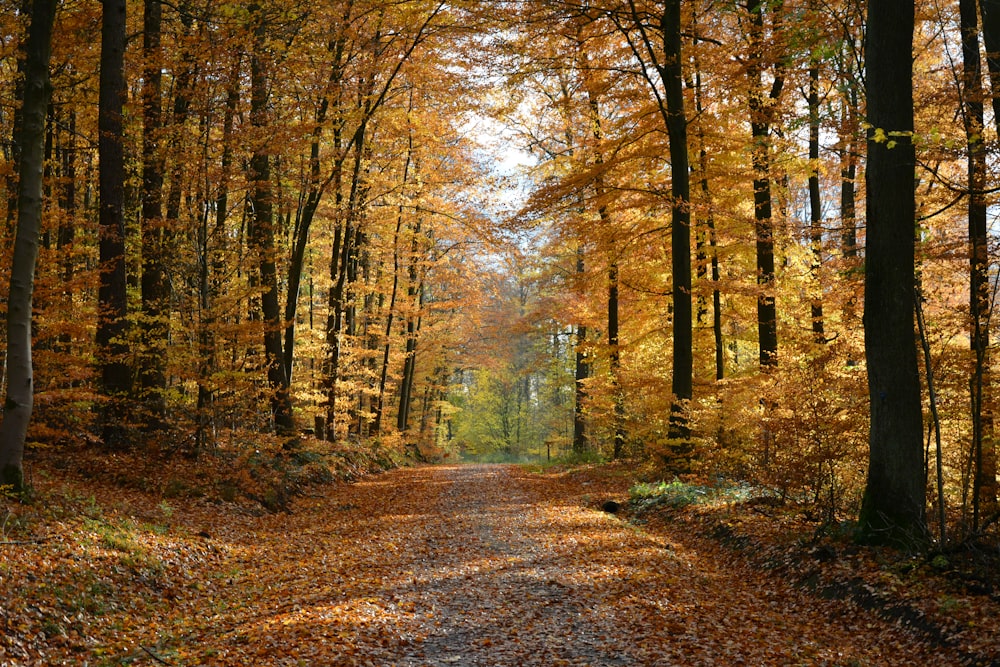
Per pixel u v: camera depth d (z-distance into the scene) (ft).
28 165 31.07
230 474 45.09
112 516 31.96
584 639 21.98
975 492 27.43
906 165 28.94
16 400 30.55
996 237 31.89
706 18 54.95
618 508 47.80
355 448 77.25
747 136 52.01
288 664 19.29
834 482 36.27
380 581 28.66
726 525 36.32
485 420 166.30
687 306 50.24
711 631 23.00
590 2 47.55
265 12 49.34
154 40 47.91
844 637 22.74
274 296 57.88
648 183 55.42
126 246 53.06
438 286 98.22
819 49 35.04
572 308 72.28
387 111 67.15
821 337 42.34
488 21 50.34
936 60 47.88
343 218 60.70
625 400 63.26
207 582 28.68
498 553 34.73
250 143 46.52
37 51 31.32
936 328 34.32
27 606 21.45
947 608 21.79
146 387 48.65
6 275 35.50
